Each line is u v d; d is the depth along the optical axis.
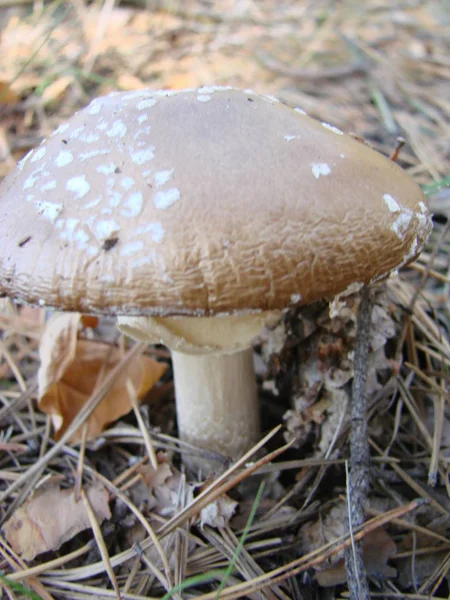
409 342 0.15
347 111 0.25
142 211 0.09
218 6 0.34
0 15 0.31
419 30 0.33
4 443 0.14
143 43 0.29
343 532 0.12
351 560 0.10
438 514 0.12
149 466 0.13
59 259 0.09
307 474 0.13
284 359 0.15
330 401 0.14
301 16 0.34
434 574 0.12
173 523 0.12
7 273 0.09
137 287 0.09
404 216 0.10
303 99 0.26
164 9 0.33
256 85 0.27
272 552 0.12
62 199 0.09
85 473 0.14
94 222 0.09
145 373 0.15
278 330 0.14
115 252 0.09
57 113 0.25
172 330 0.11
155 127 0.10
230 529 0.12
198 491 0.13
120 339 0.17
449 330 0.16
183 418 0.14
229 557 0.12
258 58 0.29
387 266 0.10
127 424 0.15
